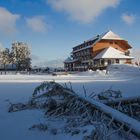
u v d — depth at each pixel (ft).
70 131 22.11
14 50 310.65
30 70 278.46
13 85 76.33
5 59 313.94
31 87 67.62
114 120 21.44
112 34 258.57
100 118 23.18
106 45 255.09
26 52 311.88
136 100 31.27
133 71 160.56
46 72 230.68
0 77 141.90
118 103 30.66
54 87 36.70
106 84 77.92
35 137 21.81
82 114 25.59
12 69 320.50
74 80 101.96
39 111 31.48
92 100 27.71
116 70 172.86
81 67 252.83
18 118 28.55
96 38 264.31
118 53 240.53
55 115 28.14
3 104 38.06
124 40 257.34
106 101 30.53
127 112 29.86
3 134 22.90
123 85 73.46
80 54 291.99
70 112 27.78
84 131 21.21
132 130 19.26
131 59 240.73
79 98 29.60
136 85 73.41
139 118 28.99
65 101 29.81
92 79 110.22
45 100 35.53
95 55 252.62
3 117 29.48
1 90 60.03
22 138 21.67
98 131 19.15
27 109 33.17
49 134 22.39
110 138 19.76
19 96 47.06
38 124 25.23
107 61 236.02
